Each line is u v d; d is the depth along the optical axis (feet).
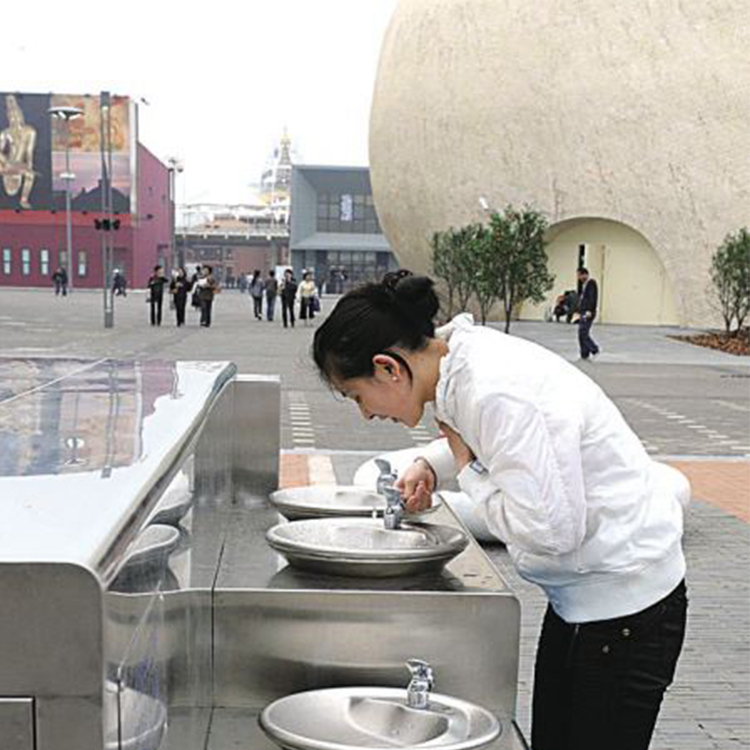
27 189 204.74
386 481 10.51
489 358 6.63
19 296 159.53
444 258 92.99
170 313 113.60
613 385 52.42
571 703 7.41
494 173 101.91
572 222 105.40
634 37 95.71
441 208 106.11
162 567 5.13
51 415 6.26
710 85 93.25
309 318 105.19
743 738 12.66
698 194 94.89
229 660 7.28
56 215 205.16
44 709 3.20
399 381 6.84
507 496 6.53
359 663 7.27
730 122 92.99
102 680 3.21
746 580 19.16
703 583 18.93
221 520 9.87
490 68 101.09
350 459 30.42
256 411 11.68
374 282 7.06
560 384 6.71
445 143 104.37
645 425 39.70
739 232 88.07
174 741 5.84
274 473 11.78
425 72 105.81
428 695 6.49
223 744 6.65
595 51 96.99
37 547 3.27
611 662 7.21
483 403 6.49
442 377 6.72
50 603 3.16
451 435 7.10
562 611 7.39
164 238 257.34
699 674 14.61
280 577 7.71
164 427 5.92
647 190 96.78
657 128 95.40
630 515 7.01
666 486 7.58
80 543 3.33
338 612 7.22
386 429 37.60
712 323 96.53
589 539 6.99
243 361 58.95
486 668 7.33
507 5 100.53
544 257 81.87
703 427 39.63
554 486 6.44
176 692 5.92
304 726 6.10
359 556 7.43
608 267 106.11
